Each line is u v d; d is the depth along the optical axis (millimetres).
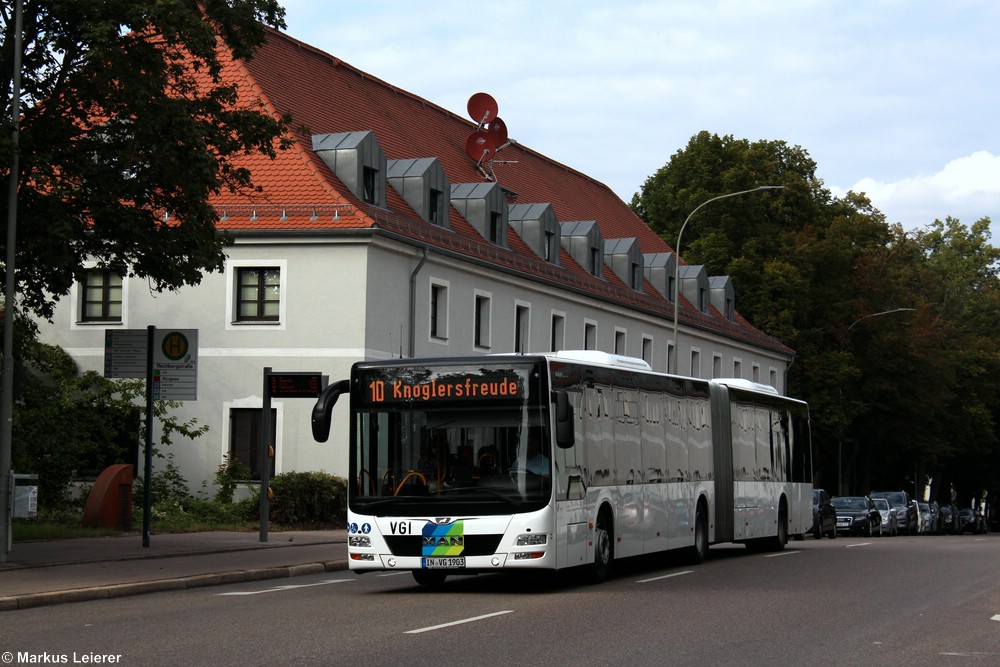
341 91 42062
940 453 71812
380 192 35844
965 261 91125
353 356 33000
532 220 44812
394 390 17062
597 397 18828
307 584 18141
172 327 34156
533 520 16438
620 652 10852
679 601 15594
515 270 40625
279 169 34344
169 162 19406
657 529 21250
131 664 9977
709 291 60844
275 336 33500
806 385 65375
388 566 16672
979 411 73938
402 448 16891
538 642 11469
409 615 13750
